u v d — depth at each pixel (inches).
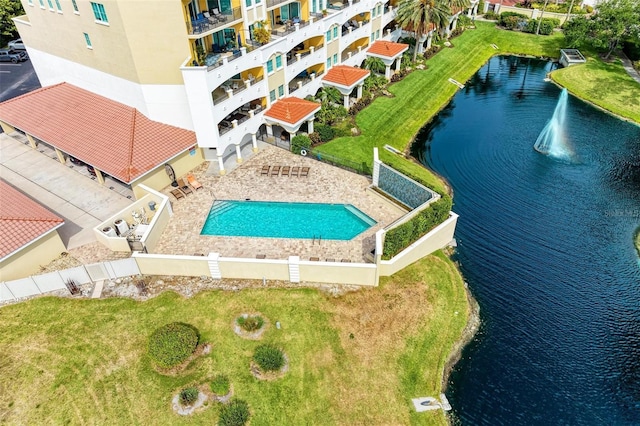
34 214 1145.4
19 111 1585.9
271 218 1288.1
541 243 1315.2
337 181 1433.3
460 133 1836.9
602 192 1518.2
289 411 878.4
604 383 971.3
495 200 1480.1
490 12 2979.8
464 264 1242.6
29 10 1540.4
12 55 2273.6
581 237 1336.1
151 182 1352.1
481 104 2076.8
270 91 1545.3
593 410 925.8
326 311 1046.4
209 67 1280.8
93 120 1475.1
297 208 1323.8
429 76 2207.2
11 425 834.8
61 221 1138.7
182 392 882.1
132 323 1011.3
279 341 983.6
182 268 1108.5
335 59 1843.0
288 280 1119.0
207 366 932.6
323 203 1341.0
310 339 992.2
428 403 919.0
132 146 1355.8
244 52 1364.4
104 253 1171.3
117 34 1290.6
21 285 1045.2
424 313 1076.5
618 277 1211.9
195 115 1339.8
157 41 1277.1
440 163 1649.9
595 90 2169.0
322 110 1717.5
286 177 1449.3
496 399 940.6
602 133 1856.5
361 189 1400.1
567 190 1526.8
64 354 949.2
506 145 1763.0
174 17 1238.9
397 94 2006.6
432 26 2196.1
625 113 1988.2
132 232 1222.3
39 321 1015.6
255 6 1461.6
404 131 1795.0
